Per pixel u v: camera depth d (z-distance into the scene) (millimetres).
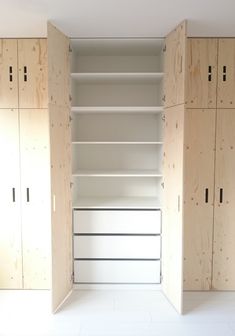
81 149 3693
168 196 3047
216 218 3203
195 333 2537
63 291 3029
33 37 3100
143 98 3627
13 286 3277
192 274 3248
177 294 2840
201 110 3123
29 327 2607
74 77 3234
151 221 3223
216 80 3107
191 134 3135
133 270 3244
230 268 3250
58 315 2791
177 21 2650
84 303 2998
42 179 3188
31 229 3227
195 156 3154
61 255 2982
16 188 3195
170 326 2635
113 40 3094
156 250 3236
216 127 3139
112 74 3104
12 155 3178
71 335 2500
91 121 3660
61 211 2967
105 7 2352
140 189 3715
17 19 2607
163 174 3211
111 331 2559
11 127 3164
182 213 2748
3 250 3248
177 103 2795
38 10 2410
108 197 3660
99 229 3219
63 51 2947
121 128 3670
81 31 2881
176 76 2807
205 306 2967
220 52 3092
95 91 3623
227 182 3182
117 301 3043
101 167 3709
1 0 2229
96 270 3242
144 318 2752
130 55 3574
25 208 3209
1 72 3139
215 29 2867
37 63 3133
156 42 3166
